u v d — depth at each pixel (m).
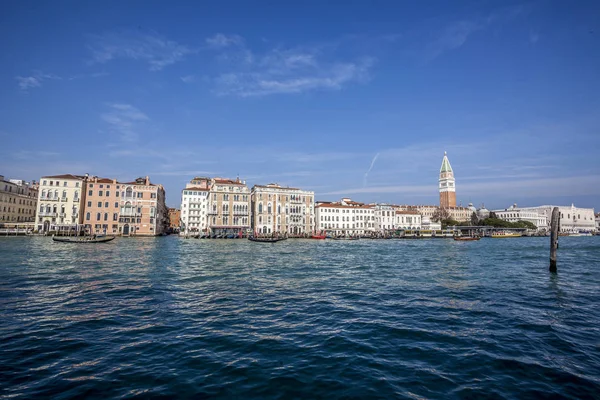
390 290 19.03
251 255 41.91
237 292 18.23
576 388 7.73
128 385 7.80
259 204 100.25
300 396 7.36
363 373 8.48
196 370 8.62
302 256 41.28
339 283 21.33
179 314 13.78
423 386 7.83
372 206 123.25
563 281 22.19
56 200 87.56
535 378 8.23
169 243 66.81
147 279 22.11
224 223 98.94
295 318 13.34
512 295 17.66
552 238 26.36
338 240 93.75
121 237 86.25
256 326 12.29
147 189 95.25
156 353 9.73
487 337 11.13
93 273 24.36
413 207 167.50
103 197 91.81
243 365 8.94
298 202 104.44
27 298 16.27
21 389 7.59
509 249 57.38
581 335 11.34
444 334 11.45
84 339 10.80
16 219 98.00
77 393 7.44
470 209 181.62
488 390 7.64
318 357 9.49
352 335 11.34
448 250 54.53
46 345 10.26
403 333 11.54
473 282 21.78
